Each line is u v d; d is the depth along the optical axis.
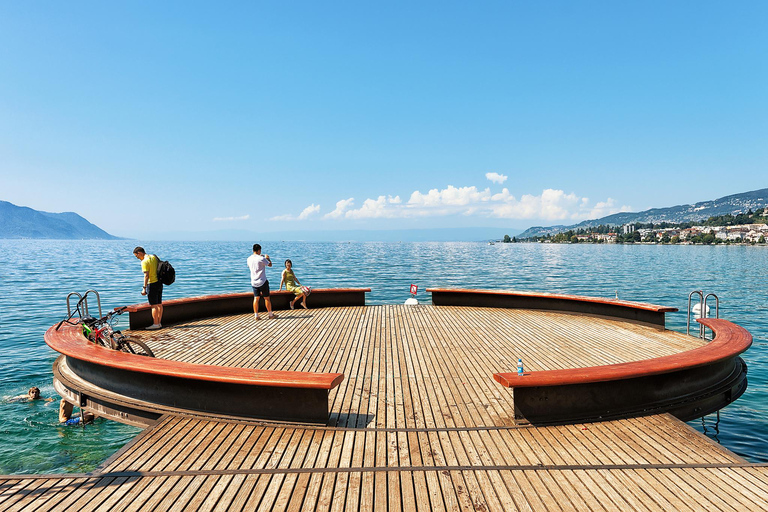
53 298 22.84
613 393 4.75
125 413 5.06
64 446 6.47
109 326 6.57
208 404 4.68
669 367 4.78
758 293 27.83
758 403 8.68
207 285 30.06
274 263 57.88
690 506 3.05
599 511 2.98
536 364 6.57
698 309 8.75
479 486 3.29
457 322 10.18
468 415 4.69
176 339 8.11
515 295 12.12
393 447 3.92
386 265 55.12
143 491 3.18
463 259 74.81
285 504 3.03
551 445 4.00
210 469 3.51
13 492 3.15
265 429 4.30
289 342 8.02
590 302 10.85
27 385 9.12
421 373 6.16
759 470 3.54
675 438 4.16
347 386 5.60
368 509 2.97
